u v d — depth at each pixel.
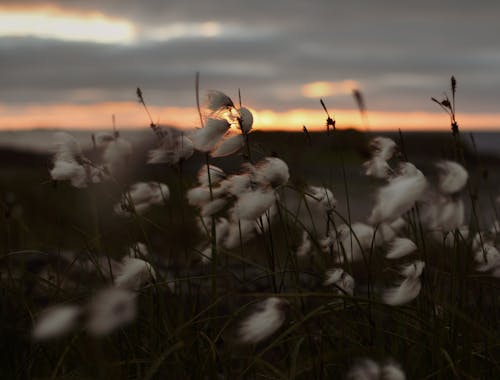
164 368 0.88
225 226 0.97
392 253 0.83
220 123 0.86
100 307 0.67
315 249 0.96
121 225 0.93
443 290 0.90
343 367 0.85
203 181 0.91
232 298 0.90
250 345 0.86
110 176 0.93
